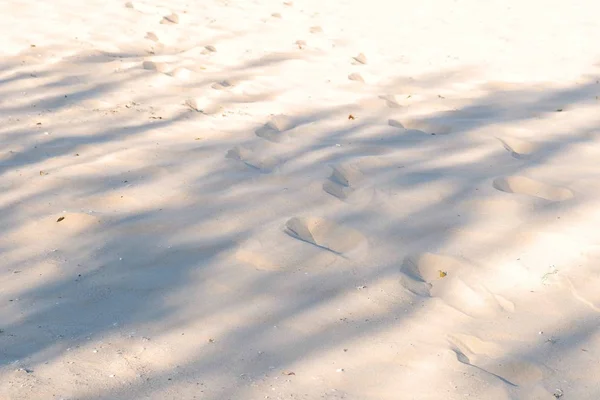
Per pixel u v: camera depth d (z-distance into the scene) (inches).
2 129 148.4
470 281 94.9
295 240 105.2
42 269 98.0
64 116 157.0
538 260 98.0
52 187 122.0
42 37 210.2
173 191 121.0
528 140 138.6
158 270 98.0
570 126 145.6
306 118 156.7
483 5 255.3
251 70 191.5
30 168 129.6
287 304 90.5
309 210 114.2
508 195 115.5
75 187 122.3
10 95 168.6
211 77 185.8
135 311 88.7
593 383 75.0
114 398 73.0
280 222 110.5
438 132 149.4
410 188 120.0
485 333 83.8
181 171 128.6
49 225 109.8
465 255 100.7
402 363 78.6
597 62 190.5
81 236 106.8
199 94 173.0
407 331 84.7
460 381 75.0
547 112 155.3
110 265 99.2
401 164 130.0
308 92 174.2
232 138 144.4
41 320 86.5
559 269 95.3
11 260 100.3
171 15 238.5
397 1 263.3
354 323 86.5
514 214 110.1
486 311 88.7
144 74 186.4
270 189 121.3
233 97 171.2
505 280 94.5
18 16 227.8
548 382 75.4
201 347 81.8
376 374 76.8
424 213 112.3
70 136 145.4
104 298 91.4
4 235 106.9
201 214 113.3
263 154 136.2
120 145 140.4
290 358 80.0
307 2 262.4
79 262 99.8
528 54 199.5
